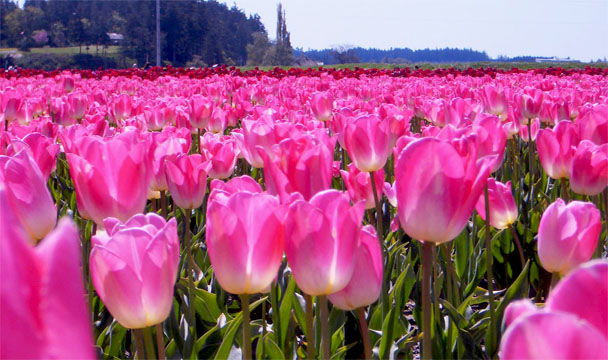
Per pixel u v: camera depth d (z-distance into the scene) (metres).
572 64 32.91
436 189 1.44
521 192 4.24
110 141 1.98
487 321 2.49
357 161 2.54
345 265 1.40
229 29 176.88
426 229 1.48
